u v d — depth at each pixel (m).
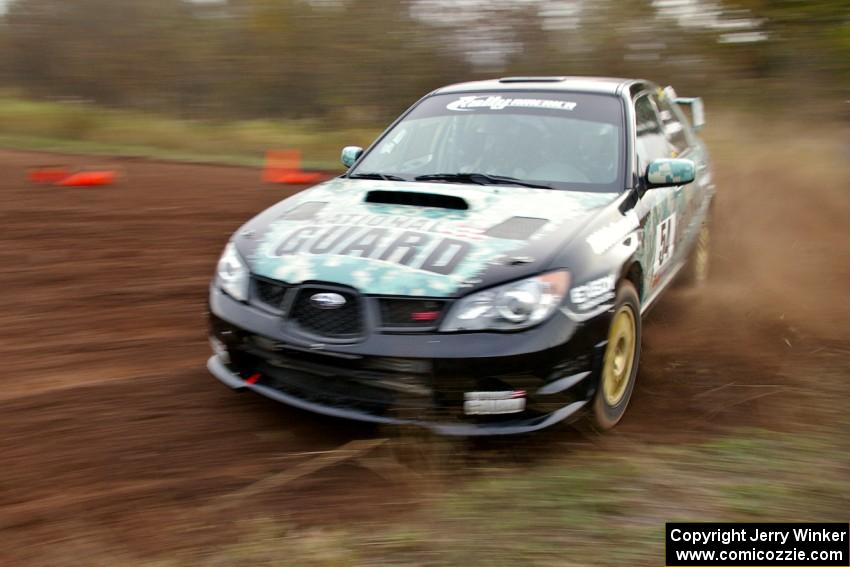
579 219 3.67
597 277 3.42
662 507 2.79
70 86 20.23
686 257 5.44
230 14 18.69
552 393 3.20
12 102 19.06
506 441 3.43
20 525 2.76
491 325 3.12
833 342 4.81
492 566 2.43
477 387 3.12
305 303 3.32
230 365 3.69
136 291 5.69
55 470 3.15
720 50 14.99
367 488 3.04
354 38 17.25
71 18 19.95
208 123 16.92
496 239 3.43
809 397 3.95
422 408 3.18
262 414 3.72
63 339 4.68
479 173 4.34
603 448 3.39
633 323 3.80
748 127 13.68
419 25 17.23
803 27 14.00
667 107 5.82
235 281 3.60
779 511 2.75
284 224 3.83
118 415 3.67
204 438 3.46
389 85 17.38
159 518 2.81
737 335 4.96
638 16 15.82
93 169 11.27
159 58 19.17
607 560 2.46
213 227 7.86
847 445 3.33
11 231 7.43
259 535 2.66
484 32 16.94
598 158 4.33
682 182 4.25
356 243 3.47
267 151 14.20
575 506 2.79
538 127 4.55
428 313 3.14
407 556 2.50
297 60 17.73
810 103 13.85
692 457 3.20
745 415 3.76
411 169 4.54
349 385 3.30
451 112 4.84
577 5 16.42
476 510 2.79
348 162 5.00
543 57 16.77
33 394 3.89
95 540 2.67
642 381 4.23
